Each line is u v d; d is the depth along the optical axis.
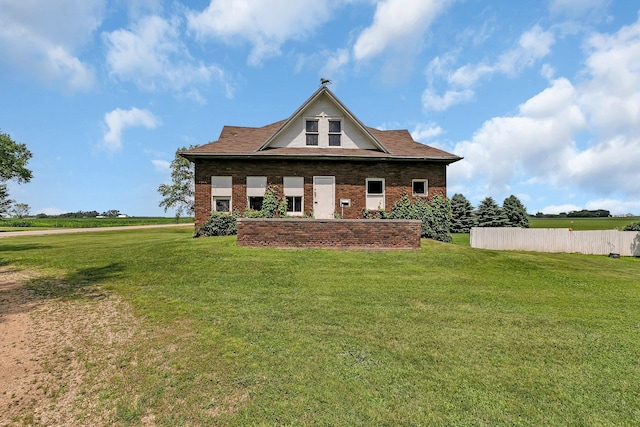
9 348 4.39
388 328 5.20
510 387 3.64
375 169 18.05
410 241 11.84
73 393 3.44
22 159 41.09
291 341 4.64
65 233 26.55
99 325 5.16
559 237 17.98
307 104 17.84
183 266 9.12
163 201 35.72
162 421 3.03
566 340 4.91
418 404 3.32
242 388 3.52
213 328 5.05
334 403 3.30
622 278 9.70
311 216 17.52
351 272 8.86
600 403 3.42
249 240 11.56
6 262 10.23
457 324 5.43
